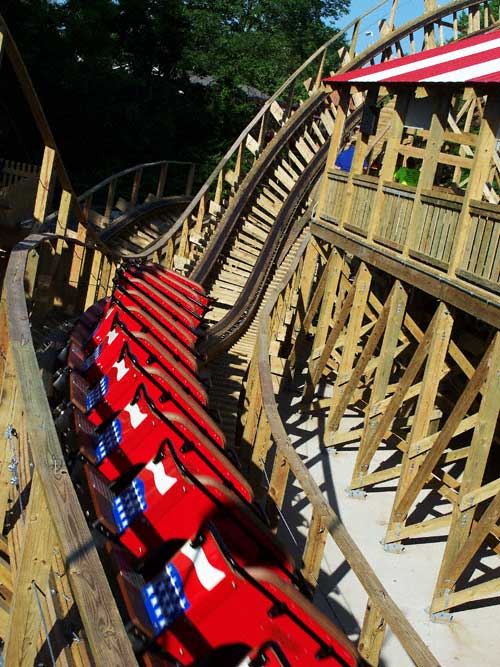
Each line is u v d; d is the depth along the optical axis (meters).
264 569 4.96
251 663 4.79
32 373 4.68
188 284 12.59
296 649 4.87
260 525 5.61
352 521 10.70
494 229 8.30
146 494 5.61
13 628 3.90
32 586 3.86
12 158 33.25
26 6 33.06
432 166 10.09
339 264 13.49
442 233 9.48
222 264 18.41
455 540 8.41
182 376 7.80
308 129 24.59
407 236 10.32
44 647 3.97
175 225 18.47
